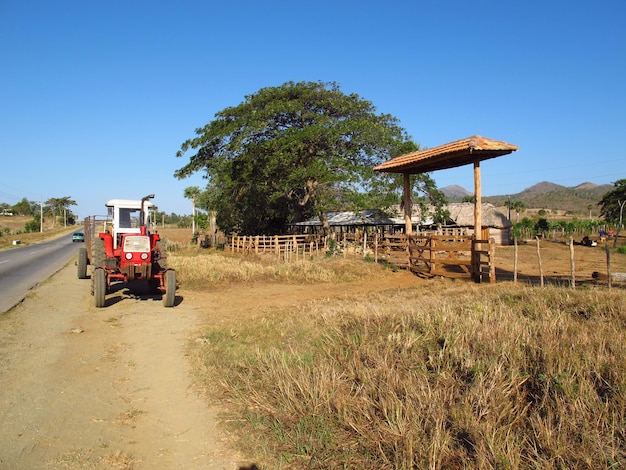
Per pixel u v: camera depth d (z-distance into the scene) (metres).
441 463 3.87
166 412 5.21
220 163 29.95
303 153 29.34
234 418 5.01
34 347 7.72
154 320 10.05
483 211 44.50
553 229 53.53
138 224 12.62
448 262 17.45
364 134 27.58
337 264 19.67
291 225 43.59
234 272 17.50
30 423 4.86
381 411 4.74
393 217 35.81
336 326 8.17
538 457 3.77
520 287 13.27
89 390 5.85
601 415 4.34
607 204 51.41
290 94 30.89
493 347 6.22
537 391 5.07
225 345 7.80
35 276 17.55
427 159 17.39
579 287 12.66
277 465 4.09
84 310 11.02
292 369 6.04
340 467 4.00
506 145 15.53
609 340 6.47
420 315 8.28
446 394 4.96
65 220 113.81
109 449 4.36
